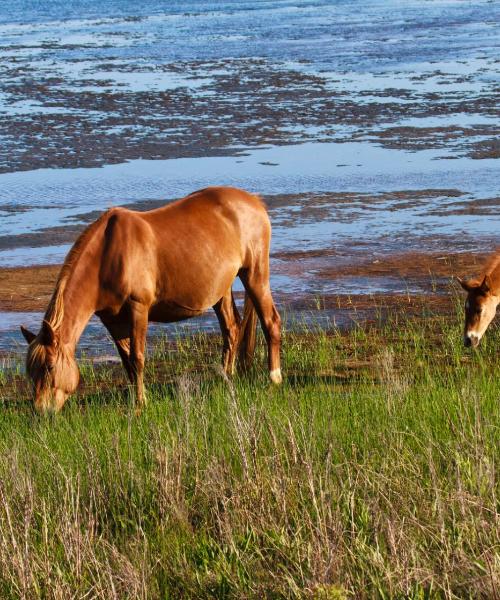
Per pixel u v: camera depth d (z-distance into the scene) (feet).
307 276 65.98
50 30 274.57
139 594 21.49
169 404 35.78
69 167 103.45
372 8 320.29
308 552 22.06
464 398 31.86
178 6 354.13
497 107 131.13
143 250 38.55
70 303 36.81
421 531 22.77
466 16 278.46
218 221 41.34
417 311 57.62
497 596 19.83
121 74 174.40
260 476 25.90
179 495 26.27
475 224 77.87
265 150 109.81
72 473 28.27
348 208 84.38
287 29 254.88
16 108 140.56
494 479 25.09
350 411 32.55
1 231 79.15
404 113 129.59
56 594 21.47
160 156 107.96
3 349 53.11
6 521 24.98
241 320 44.78
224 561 22.54
